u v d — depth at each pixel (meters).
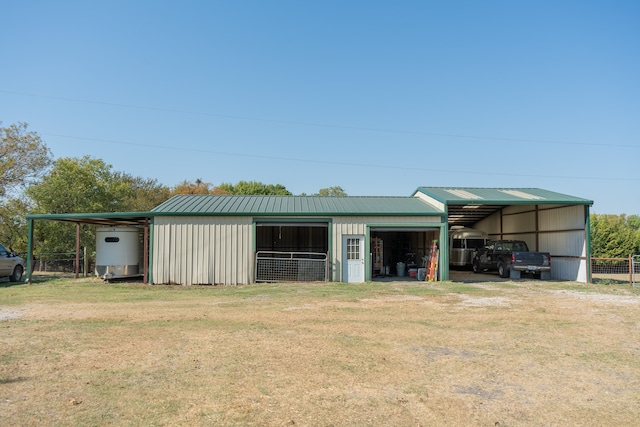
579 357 7.33
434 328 9.46
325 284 18.50
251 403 5.23
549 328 9.56
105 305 12.59
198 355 7.19
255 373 6.32
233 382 5.95
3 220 28.44
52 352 7.34
